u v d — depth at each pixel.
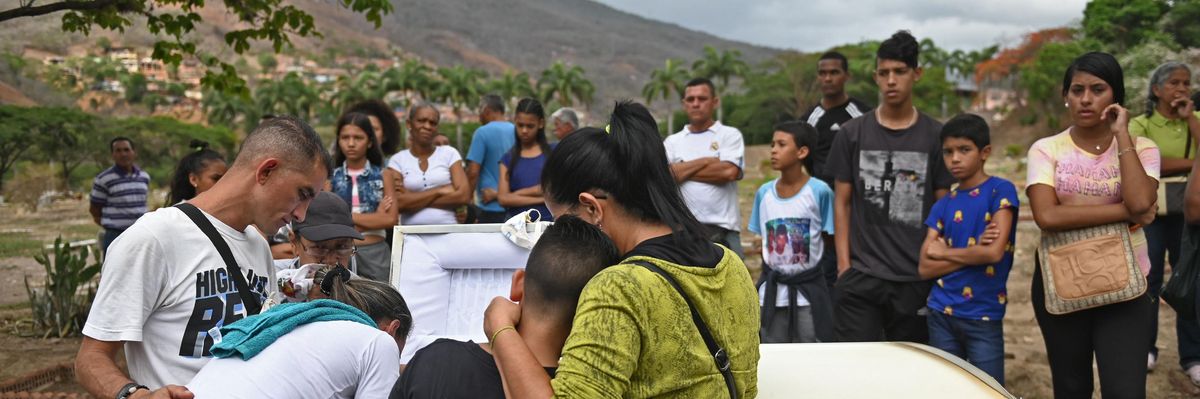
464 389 2.24
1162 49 36.47
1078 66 4.29
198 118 140.38
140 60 154.12
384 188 6.07
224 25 119.00
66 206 35.38
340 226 3.75
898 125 5.17
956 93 113.31
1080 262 4.26
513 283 2.56
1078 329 4.38
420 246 3.70
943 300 4.79
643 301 2.13
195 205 2.95
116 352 2.81
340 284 3.04
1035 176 4.44
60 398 5.09
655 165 2.36
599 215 2.41
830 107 6.97
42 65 114.50
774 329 5.44
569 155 2.39
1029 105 74.12
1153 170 4.30
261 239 3.17
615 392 2.08
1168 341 7.36
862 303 5.18
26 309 10.01
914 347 3.17
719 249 2.42
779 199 5.58
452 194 6.59
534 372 2.15
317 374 2.62
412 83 98.12
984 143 4.69
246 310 2.99
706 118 6.51
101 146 53.16
